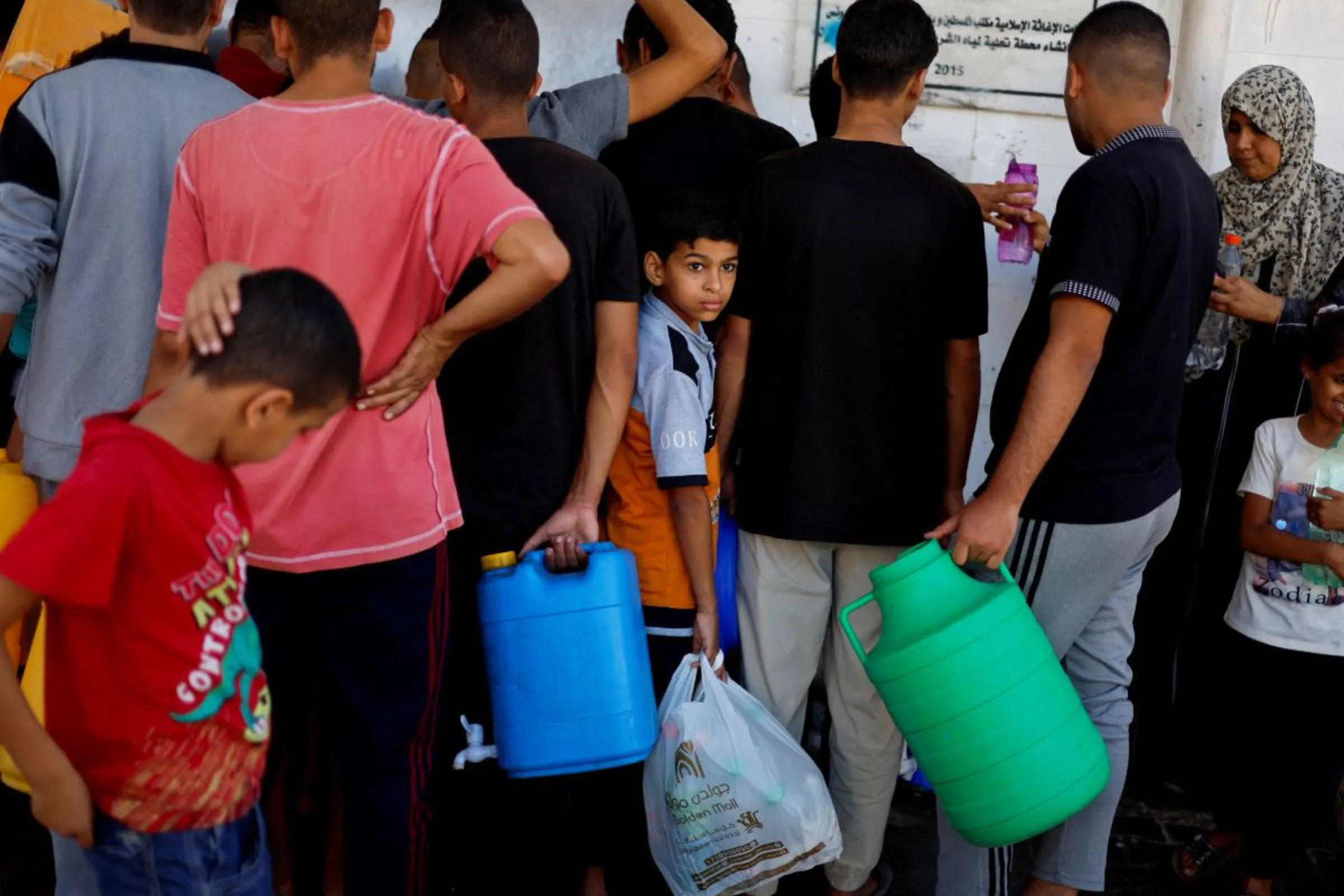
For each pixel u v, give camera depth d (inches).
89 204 101.9
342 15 88.4
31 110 101.0
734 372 118.6
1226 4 152.9
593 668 105.7
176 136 102.7
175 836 77.0
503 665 106.4
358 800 99.7
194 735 75.6
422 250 88.2
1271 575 125.3
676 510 112.7
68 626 73.2
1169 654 149.3
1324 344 119.6
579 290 106.9
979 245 114.4
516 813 113.1
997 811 103.7
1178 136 110.4
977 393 119.0
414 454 94.0
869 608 120.2
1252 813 126.1
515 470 109.4
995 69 153.6
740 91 138.9
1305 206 140.2
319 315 71.2
